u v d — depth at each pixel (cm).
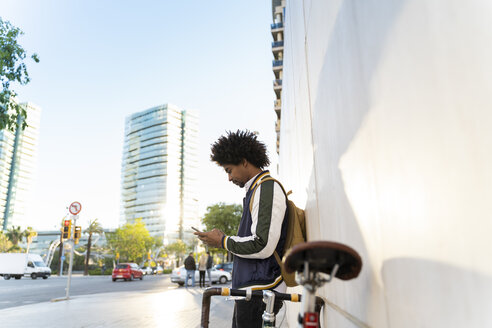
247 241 178
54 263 8462
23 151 16362
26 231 7512
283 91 786
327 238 159
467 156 47
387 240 82
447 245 54
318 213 185
